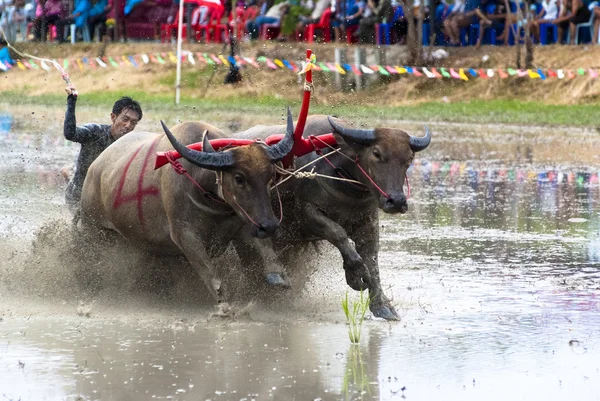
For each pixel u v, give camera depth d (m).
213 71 76.88
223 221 20.58
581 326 19.47
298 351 17.69
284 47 77.62
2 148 49.19
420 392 15.41
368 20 75.25
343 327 19.55
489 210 33.91
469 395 15.27
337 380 15.98
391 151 19.97
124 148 22.95
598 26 72.88
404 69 61.94
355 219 21.52
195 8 83.50
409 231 30.19
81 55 87.69
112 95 80.31
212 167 19.03
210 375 16.19
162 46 85.25
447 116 67.25
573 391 15.48
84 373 16.27
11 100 78.00
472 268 25.11
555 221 31.81
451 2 78.44
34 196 34.84
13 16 89.06
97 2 89.56
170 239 21.36
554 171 43.94
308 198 21.30
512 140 56.56
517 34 72.00
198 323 19.94
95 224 23.69
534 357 17.33
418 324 19.69
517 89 73.69
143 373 16.30
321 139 20.66
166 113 66.12
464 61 75.44
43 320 20.16
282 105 70.81
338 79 74.69
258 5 79.50
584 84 71.69
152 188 21.44
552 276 24.16
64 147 50.19
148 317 20.62
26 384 15.69
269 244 20.84
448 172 43.59
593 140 56.84
